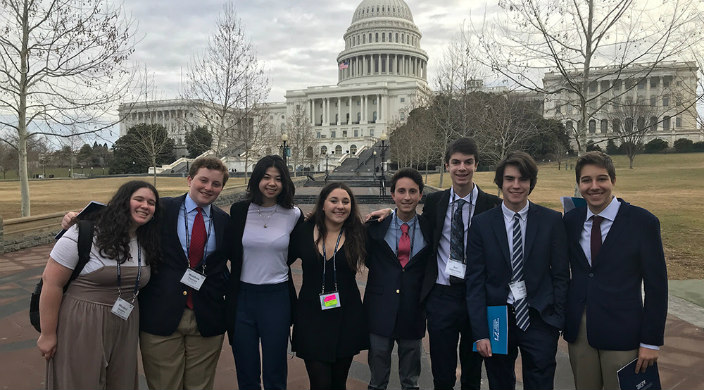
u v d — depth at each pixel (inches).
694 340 189.2
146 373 121.0
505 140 801.6
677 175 1496.1
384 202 964.6
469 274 124.7
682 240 417.7
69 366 105.7
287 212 131.0
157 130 1749.5
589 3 343.0
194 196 123.4
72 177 2395.4
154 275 119.6
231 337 126.9
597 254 113.4
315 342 122.6
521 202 121.1
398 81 3978.8
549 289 118.3
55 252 106.0
